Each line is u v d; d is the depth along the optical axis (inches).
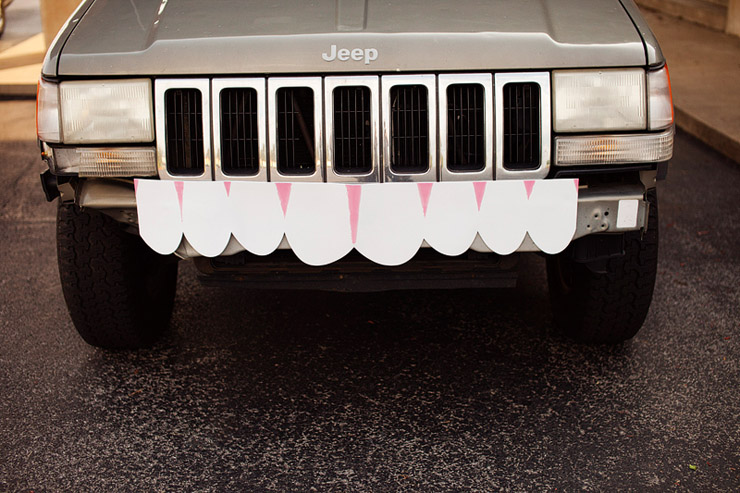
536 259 178.2
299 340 144.5
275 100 107.6
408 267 117.2
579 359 136.6
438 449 113.7
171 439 116.6
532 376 131.7
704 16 427.8
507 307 155.5
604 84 108.0
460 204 106.5
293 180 109.0
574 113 108.0
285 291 164.1
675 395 126.1
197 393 128.2
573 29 112.3
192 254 110.0
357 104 108.7
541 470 108.7
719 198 219.8
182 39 110.8
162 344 143.6
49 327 150.1
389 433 117.5
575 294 134.0
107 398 127.0
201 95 108.1
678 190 226.8
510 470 108.8
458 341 143.2
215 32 112.0
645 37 111.5
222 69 107.6
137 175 110.2
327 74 107.8
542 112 107.9
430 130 107.7
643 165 110.8
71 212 126.2
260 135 108.1
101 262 127.9
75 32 116.3
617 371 133.0
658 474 107.7
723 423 118.7
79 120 109.0
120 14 120.3
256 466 110.6
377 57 107.2
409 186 105.7
